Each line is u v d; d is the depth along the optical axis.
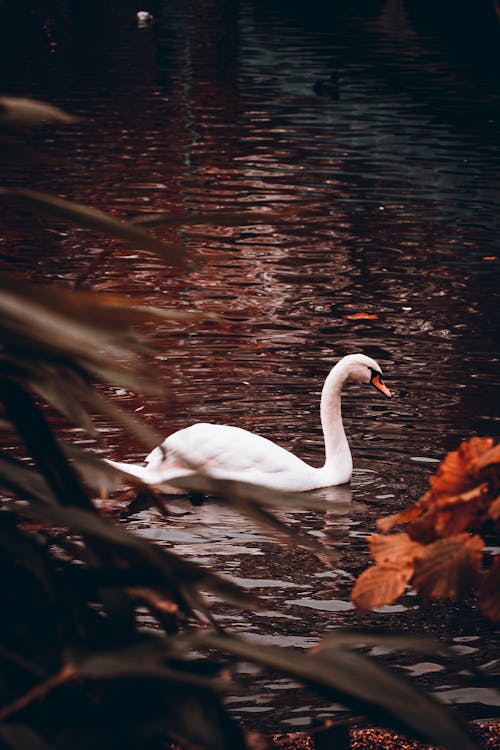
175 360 9.20
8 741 1.30
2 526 1.59
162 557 1.56
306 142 18.92
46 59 27.89
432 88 24.00
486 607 1.85
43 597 1.62
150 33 33.59
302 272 12.05
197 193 15.46
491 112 21.52
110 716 1.50
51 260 12.22
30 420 1.61
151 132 19.59
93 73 25.84
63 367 1.55
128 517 6.64
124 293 11.12
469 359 9.41
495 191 15.84
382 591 1.88
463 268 12.33
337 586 5.87
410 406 8.46
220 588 1.65
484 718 4.57
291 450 7.81
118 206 14.66
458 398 8.59
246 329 10.07
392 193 15.67
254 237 13.42
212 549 6.27
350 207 14.91
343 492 7.24
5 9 39.19
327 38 31.98
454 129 19.97
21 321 1.26
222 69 26.56
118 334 1.39
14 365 1.56
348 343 9.80
